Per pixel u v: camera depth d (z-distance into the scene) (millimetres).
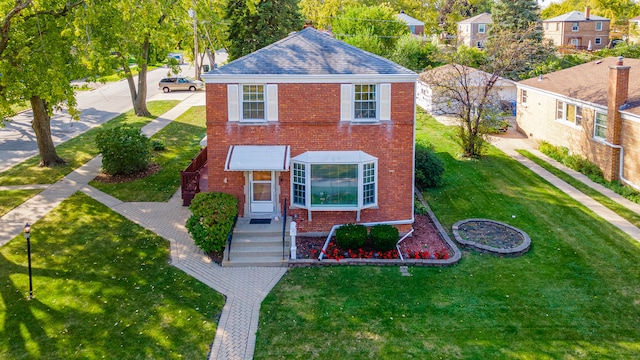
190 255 21484
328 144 22672
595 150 32094
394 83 22234
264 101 22453
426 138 41000
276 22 47031
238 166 21875
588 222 25344
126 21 27969
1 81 25406
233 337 16266
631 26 75812
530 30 39281
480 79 44312
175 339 16094
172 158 35344
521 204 27828
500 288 19266
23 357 15141
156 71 89188
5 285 18891
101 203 26859
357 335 16375
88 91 66062
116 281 19359
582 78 37656
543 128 39000
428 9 114062
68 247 21922
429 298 18531
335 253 21266
